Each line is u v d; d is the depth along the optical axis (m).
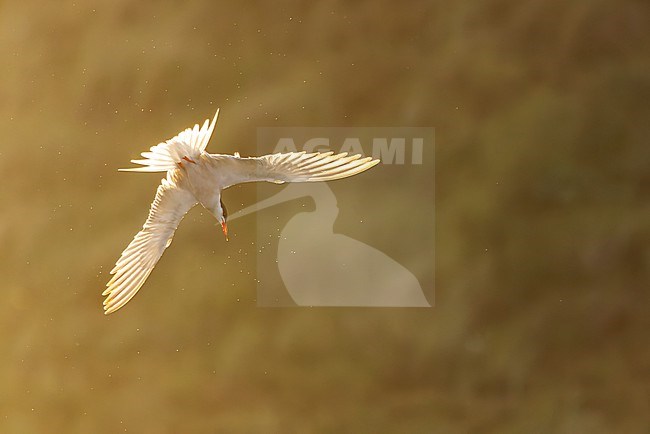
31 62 11.79
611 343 11.01
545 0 11.08
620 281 11.02
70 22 11.72
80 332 11.60
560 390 11.05
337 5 11.30
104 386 11.55
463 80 11.21
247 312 11.43
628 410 10.94
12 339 11.72
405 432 11.20
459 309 11.26
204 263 11.45
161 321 11.50
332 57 11.31
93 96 11.61
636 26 10.93
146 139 11.48
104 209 11.55
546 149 11.12
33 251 11.69
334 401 11.30
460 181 11.30
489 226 11.23
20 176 11.77
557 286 11.13
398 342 11.30
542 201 11.16
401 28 11.25
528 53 11.14
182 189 5.60
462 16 11.19
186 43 11.47
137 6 11.60
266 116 11.30
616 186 11.03
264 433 11.30
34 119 11.75
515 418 11.09
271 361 11.38
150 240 5.80
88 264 11.55
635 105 10.95
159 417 11.43
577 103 11.06
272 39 11.37
